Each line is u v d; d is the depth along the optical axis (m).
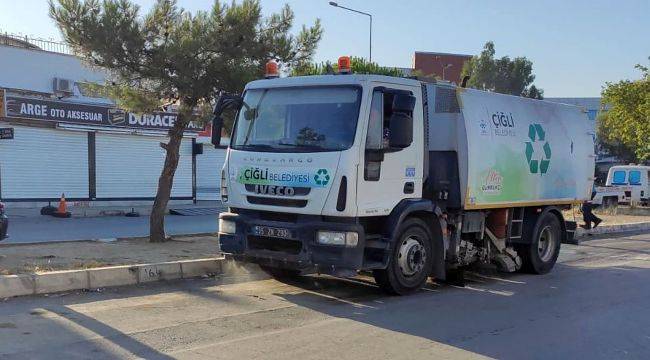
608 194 27.66
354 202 7.00
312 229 7.09
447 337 6.12
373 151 7.18
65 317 6.42
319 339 5.89
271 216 7.54
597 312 7.41
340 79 7.35
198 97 11.38
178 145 12.25
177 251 10.71
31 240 13.27
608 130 50.69
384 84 7.44
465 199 8.49
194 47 10.54
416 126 7.87
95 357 5.11
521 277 10.09
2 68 22.95
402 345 5.78
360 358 5.33
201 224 18.77
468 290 8.75
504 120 9.30
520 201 9.62
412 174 7.82
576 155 11.11
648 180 29.70
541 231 10.35
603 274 10.45
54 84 23.86
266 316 6.77
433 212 8.09
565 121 10.94
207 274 9.20
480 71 56.19
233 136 8.09
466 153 8.48
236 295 7.88
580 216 20.89
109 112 23.16
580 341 6.10
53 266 8.55
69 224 17.88
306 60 12.13
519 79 56.06
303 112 7.48
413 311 7.21
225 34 10.94
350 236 6.95
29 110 20.95
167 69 11.02
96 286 7.98
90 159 23.23
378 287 8.53
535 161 9.93
